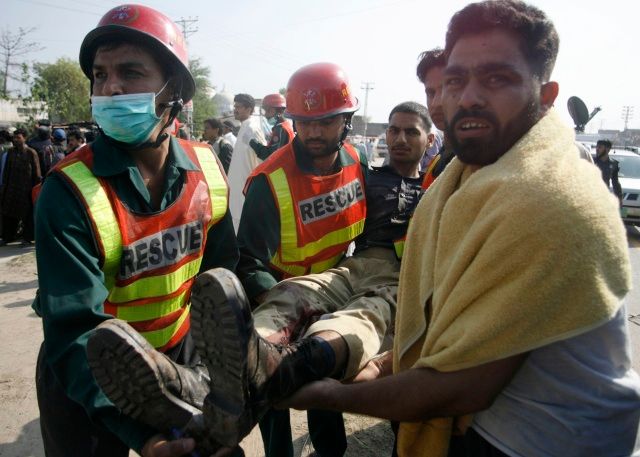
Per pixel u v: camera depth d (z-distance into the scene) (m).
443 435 1.30
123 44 1.56
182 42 1.70
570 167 1.08
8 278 6.17
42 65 35.19
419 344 1.44
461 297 1.13
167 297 1.67
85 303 1.34
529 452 1.17
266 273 2.23
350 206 2.52
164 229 1.63
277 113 8.22
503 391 1.20
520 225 1.04
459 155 1.26
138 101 1.55
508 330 1.05
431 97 2.53
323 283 2.15
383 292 2.13
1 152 8.43
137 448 1.32
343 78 2.44
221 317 1.15
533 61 1.19
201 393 1.38
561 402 1.15
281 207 2.33
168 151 1.71
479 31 1.19
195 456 1.26
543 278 1.02
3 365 3.79
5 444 2.87
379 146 23.62
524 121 1.21
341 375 1.61
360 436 3.01
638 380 1.21
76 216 1.42
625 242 1.05
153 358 1.21
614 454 1.18
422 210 1.50
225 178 1.91
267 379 1.27
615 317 1.13
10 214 7.94
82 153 1.54
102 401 1.31
